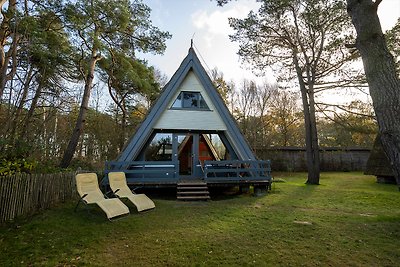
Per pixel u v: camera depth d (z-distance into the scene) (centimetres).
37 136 1259
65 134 1842
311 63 1574
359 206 861
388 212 773
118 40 1436
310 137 1559
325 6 1406
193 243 498
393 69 441
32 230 544
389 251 466
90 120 2119
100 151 2164
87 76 1327
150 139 1226
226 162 1109
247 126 3059
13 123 1034
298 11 1512
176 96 1267
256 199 986
